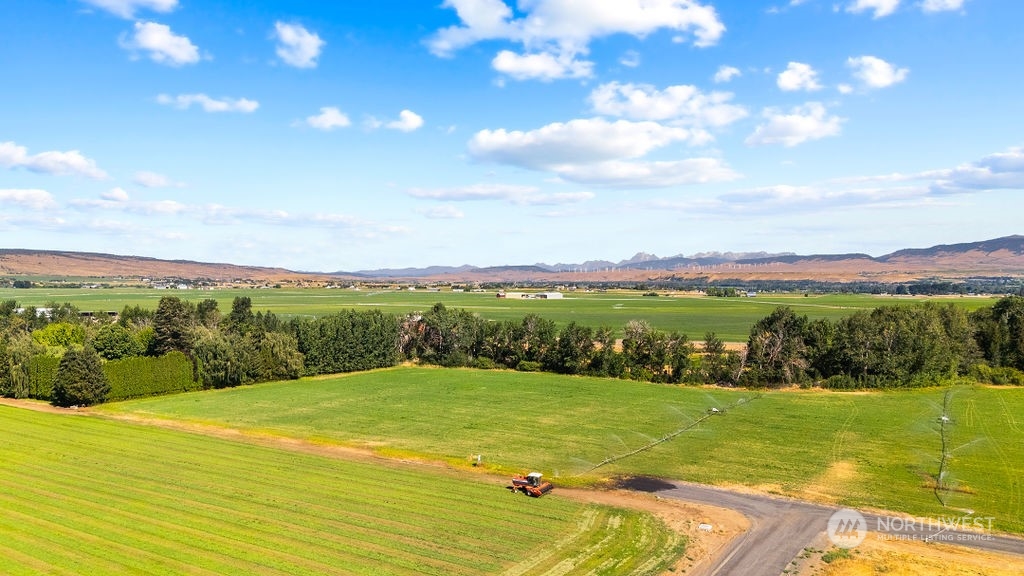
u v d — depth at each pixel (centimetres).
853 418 7344
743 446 6141
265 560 3497
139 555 3544
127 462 5384
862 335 9412
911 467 5422
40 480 4859
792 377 9488
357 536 3850
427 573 3375
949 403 8175
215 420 7256
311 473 5153
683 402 8356
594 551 3700
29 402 8269
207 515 4159
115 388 8369
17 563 3428
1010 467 5406
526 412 7750
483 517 4222
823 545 3831
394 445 6197
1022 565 3559
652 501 4609
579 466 5500
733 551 3734
